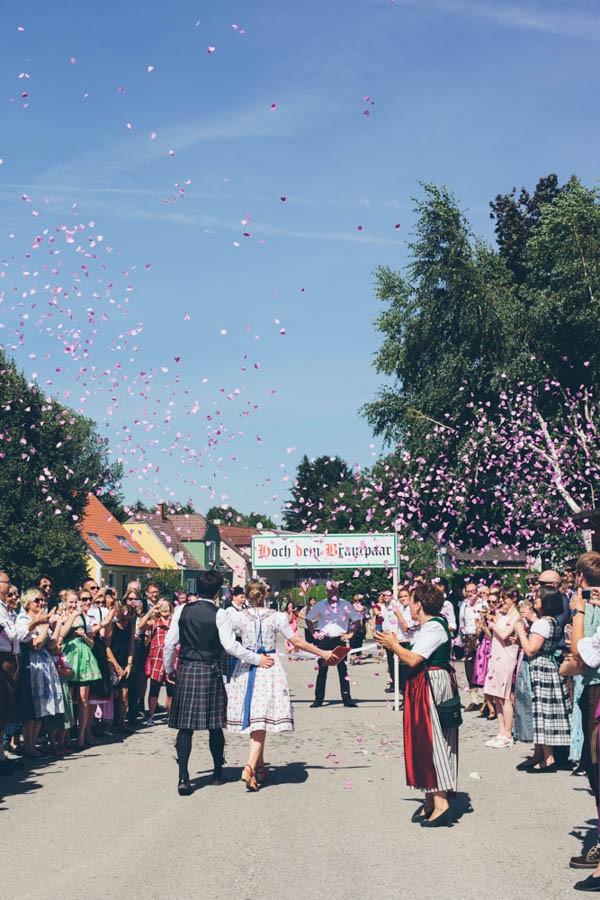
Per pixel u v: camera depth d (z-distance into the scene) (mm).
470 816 7449
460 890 5312
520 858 6066
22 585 37031
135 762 10539
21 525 37375
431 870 5777
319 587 46531
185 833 6914
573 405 30094
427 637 7297
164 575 60719
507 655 11656
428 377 33438
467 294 32719
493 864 5914
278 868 5863
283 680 9016
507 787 8781
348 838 6703
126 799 8320
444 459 31562
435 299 33531
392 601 18859
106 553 56500
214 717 8742
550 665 9695
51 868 5953
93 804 8094
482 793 8477
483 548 30750
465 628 16750
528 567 32906
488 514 31703
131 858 6172
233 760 10766
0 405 36938
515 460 30609
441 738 7145
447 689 7250
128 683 14023
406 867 5855
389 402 34844
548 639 9672
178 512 78875
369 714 15836
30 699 10500
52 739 11188
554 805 7879
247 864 5977
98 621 12414
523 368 31750
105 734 13102
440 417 33062
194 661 8820
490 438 30641
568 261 32188
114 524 62312
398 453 32812
